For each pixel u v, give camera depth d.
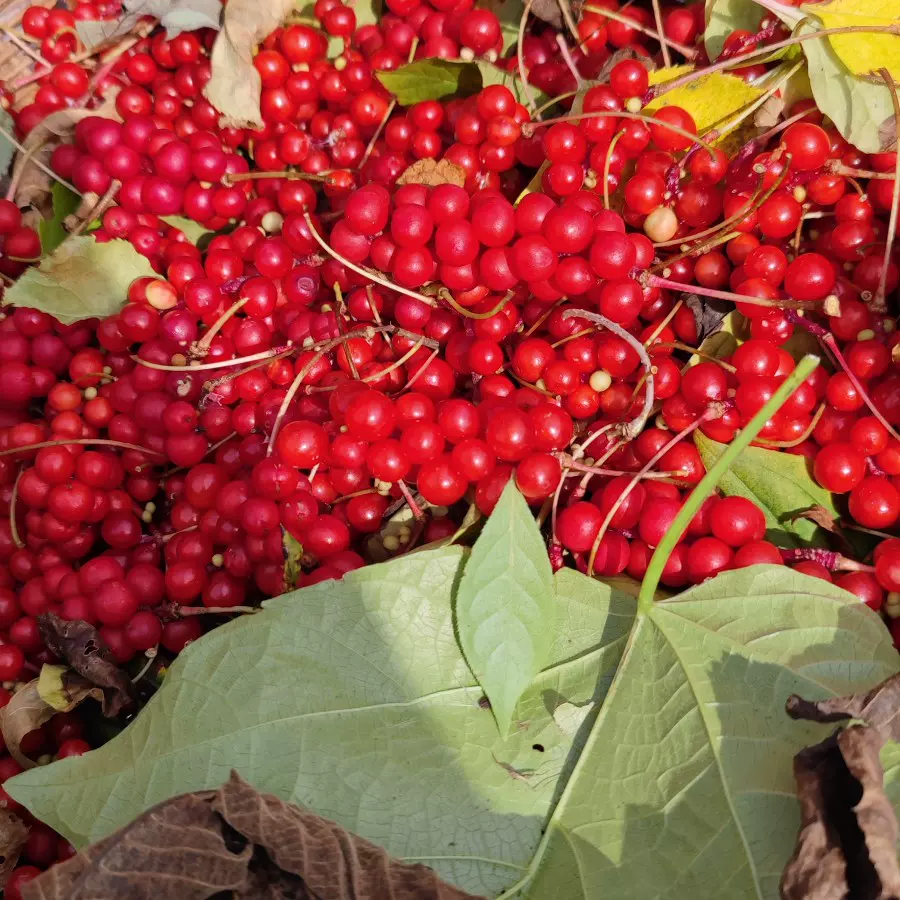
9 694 0.18
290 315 0.19
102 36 0.23
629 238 0.16
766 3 0.18
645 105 0.17
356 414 0.16
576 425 0.18
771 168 0.17
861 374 0.16
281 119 0.21
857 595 0.15
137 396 0.19
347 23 0.21
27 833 0.17
